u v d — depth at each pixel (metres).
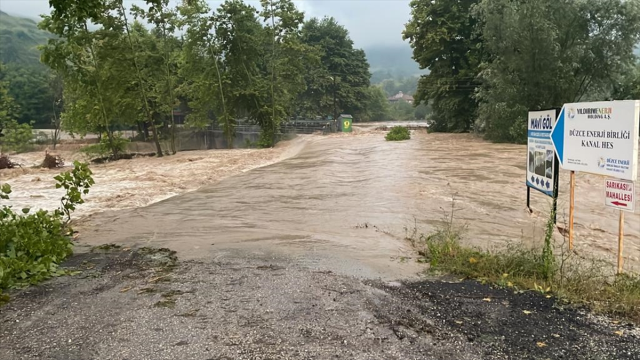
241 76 41.38
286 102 43.78
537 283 5.26
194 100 42.91
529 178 8.00
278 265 6.20
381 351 3.66
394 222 9.53
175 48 39.81
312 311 4.46
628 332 3.96
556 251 7.27
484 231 8.80
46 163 28.19
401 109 138.12
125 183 18.22
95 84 32.31
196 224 9.78
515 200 11.91
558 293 4.85
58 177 8.74
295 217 10.35
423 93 53.75
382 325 4.14
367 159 23.83
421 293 5.00
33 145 55.34
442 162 21.33
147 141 53.09
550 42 32.03
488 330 4.03
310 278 5.52
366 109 92.62
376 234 8.48
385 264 6.30
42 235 6.60
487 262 5.91
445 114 50.88
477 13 39.66
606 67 33.16
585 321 4.19
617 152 5.27
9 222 6.76
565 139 6.11
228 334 3.96
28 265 5.59
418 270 5.99
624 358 3.54
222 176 19.80
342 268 6.05
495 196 12.47
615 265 6.70
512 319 4.25
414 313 4.43
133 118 35.72
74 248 7.50
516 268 5.71
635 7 31.48
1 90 52.50
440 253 6.50
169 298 4.85
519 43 32.84
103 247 7.56
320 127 56.22
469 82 48.50
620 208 5.54
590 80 34.31
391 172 17.98
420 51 52.78
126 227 9.53
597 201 11.98
